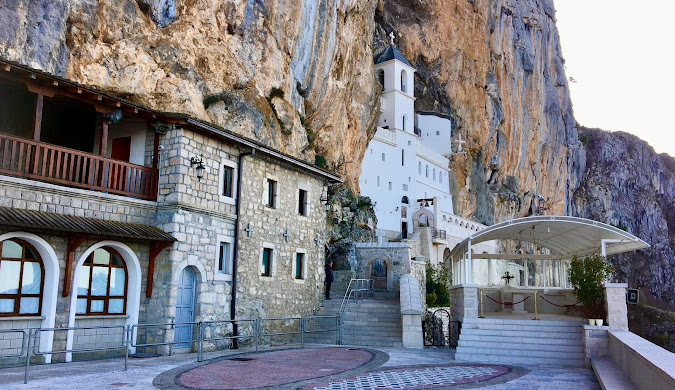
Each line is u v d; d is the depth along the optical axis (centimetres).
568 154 8269
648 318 6594
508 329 1611
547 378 1155
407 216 4700
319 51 2534
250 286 1727
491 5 5944
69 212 1273
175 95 1756
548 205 7606
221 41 1986
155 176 1489
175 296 1426
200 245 1526
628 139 13538
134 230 1349
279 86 2280
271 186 1902
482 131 5788
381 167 4484
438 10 5347
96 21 1584
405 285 2030
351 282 2391
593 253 1859
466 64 5603
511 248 6244
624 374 1043
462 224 5175
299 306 1991
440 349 1734
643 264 11369
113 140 1584
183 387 943
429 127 5559
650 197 12681
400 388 981
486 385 1043
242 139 1650
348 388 970
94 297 1327
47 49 1428
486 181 6034
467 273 1858
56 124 1572
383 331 1906
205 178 1565
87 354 1293
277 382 1018
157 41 1762
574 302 2033
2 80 1298
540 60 7319
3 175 1147
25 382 930
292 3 2286
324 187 2244
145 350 1418
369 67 3544
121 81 1634
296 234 2006
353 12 2922
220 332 1583
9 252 1159
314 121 2733
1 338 1123
